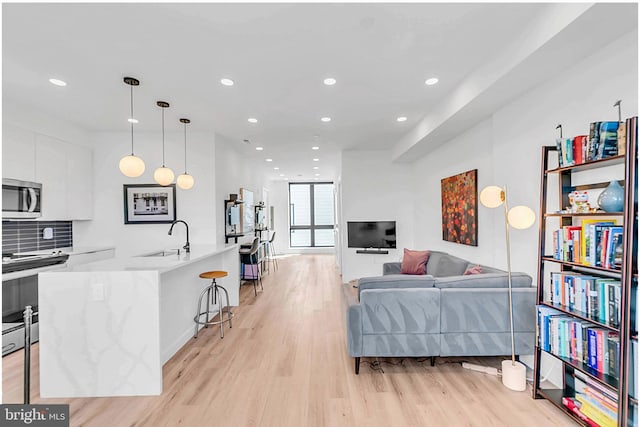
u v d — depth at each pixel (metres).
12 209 3.31
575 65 2.15
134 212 4.45
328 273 6.99
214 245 4.39
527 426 1.90
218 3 1.78
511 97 2.71
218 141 4.66
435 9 1.86
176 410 2.11
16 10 1.81
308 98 3.23
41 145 3.63
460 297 2.46
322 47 2.27
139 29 2.03
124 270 2.36
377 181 5.95
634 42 1.76
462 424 1.93
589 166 1.92
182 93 3.07
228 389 2.35
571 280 2.00
